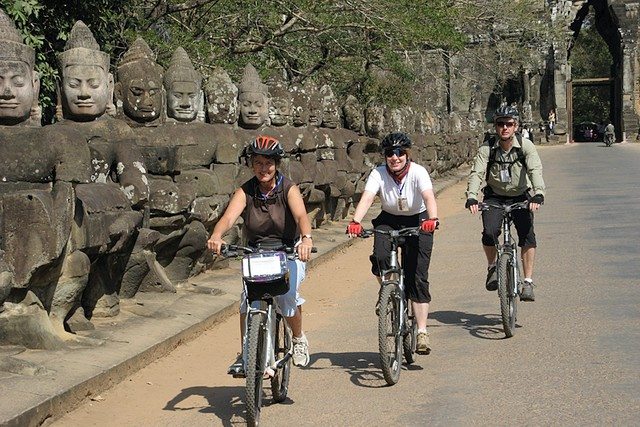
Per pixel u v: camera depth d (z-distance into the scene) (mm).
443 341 10789
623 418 7547
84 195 10234
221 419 8203
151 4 25781
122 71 13398
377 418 7965
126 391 9047
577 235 19094
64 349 9461
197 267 14656
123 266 11656
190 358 10492
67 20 19922
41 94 18219
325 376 9523
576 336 10539
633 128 91062
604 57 117000
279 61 33094
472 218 25109
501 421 7648
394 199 9531
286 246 8070
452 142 44875
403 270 9641
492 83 62844
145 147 12852
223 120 15867
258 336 7574
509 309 10758
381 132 28328
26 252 9016
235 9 27969
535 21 46938
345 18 29750
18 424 7273
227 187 14758
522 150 11344
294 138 19016
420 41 31422
